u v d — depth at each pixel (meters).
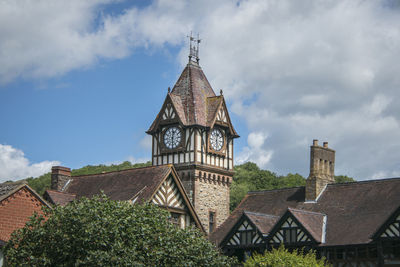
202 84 55.03
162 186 41.88
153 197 40.97
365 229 38.25
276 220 42.84
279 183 83.25
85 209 26.66
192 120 52.38
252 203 48.03
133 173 44.53
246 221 41.44
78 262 24.89
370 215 39.66
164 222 28.33
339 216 41.00
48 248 25.88
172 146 52.72
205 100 54.22
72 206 27.12
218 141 53.66
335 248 37.78
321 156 45.44
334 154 46.53
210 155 52.78
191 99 53.47
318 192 44.34
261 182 83.75
